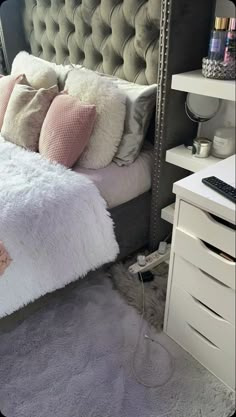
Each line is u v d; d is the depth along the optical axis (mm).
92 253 1369
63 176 1345
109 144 1473
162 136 1416
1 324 1262
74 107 1434
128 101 1462
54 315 1424
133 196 1546
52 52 2188
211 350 1137
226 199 907
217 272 976
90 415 1082
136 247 1734
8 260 1118
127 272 1620
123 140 1499
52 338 1327
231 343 1040
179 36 1223
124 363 1236
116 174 1476
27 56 2027
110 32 1645
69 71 1751
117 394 1138
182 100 1391
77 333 1347
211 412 1084
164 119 1375
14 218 1146
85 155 1489
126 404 1111
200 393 1134
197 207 960
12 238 1133
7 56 2443
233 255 914
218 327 1060
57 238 1241
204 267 1014
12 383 1174
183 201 997
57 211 1230
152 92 1426
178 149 1463
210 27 1323
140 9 1392
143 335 1339
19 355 1264
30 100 1639
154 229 1710
